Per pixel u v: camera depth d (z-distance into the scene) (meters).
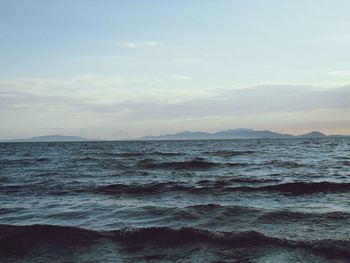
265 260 7.36
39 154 60.56
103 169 29.55
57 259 7.80
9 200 15.01
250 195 15.46
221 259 7.51
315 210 11.94
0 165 35.22
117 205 13.27
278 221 10.39
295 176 23.06
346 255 7.46
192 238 8.65
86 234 9.13
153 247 8.31
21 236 8.98
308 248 7.89
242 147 88.38
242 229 9.65
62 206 13.35
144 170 28.53
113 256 7.86
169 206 12.77
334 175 23.47
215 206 12.10
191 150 73.25
